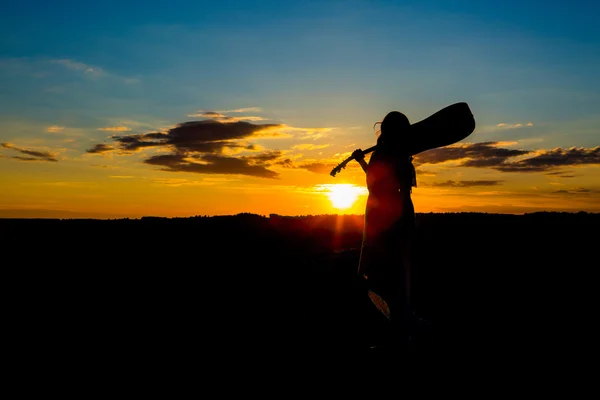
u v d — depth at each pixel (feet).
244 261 36.24
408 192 21.13
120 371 18.03
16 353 19.79
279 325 23.15
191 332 22.22
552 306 24.08
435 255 35.96
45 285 29.96
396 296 20.51
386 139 21.31
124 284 30.25
